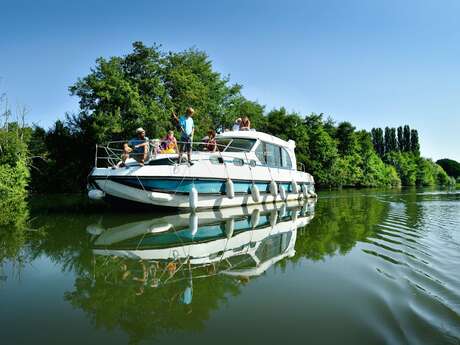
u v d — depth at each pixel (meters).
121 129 22.70
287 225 6.81
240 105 35.69
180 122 8.88
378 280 3.28
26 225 6.73
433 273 3.49
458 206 11.12
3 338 2.23
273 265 3.86
